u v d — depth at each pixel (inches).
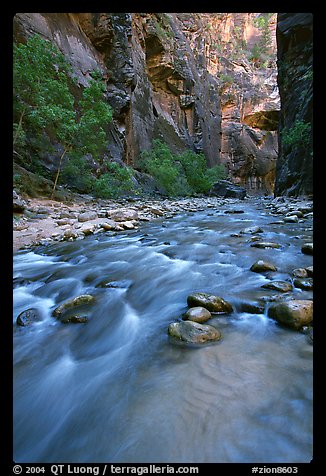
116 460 41.8
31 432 48.9
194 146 957.2
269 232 191.2
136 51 689.6
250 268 114.6
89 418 49.6
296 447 40.4
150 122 732.0
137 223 256.4
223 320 77.3
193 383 54.2
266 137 1491.1
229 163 1338.6
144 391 53.7
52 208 276.5
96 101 358.9
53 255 154.1
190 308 82.9
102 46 553.9
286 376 54.2
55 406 53.5
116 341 73.4
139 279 112.9
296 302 73.2
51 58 293.6
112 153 510.3
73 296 102.2
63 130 321.7
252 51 1593.3
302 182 429.7
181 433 43.9
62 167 373.1
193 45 1099.9
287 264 117.5
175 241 175.9
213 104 1232.8
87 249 163.2
